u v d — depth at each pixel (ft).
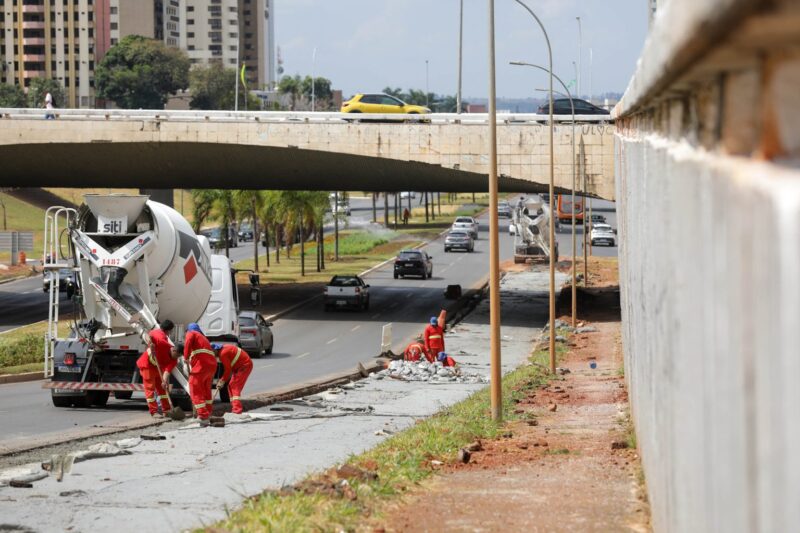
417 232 572.92
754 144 13.91
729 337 15.47
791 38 11.50
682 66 17.13
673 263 25.67
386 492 52.37
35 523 45.75
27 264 408.05
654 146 32.83
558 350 190.39
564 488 54.95
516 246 405.59
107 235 105.81
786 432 11.68
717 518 18.07
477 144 231.71
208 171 268.00
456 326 253.44
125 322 106.11
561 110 251.60
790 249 11.15
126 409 107.65
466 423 84.28
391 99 276.41
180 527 44.19
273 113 233.35
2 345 170.91
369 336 236.63
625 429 78.95
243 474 60.03
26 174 274.57
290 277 373.81
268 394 120.78
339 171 260.83
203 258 115.34
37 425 93.04
